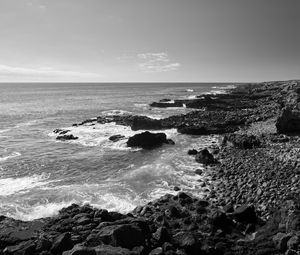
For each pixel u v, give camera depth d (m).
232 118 46.53
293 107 45.91
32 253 12.39
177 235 13.70
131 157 30.23
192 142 35.50
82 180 23.81
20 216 17.34
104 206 18.59
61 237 12.75
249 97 79.50
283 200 17.53
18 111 72.75
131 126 44.66
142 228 13.81
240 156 27.70
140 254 12.03
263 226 15.23
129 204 18.86
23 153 32.66
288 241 12.58
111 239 12.46
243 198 18.69
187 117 50.47
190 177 23.34
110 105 85.50
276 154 26.81
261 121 44.16
